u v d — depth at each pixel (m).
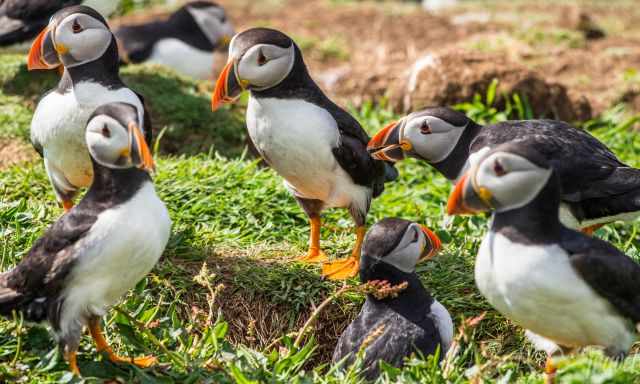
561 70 19.38
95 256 8.20
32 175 12.28
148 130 10.96
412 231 9.61
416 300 9.59
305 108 10.49
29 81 15.26
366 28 23.42
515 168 8.09
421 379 8.59
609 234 12.44
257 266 10.90
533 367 9.64
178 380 8.80
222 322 9.70
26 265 8.44
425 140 11.23
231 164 13.09
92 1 15.00
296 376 8.88
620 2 26.69
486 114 15.80
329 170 10.71
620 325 8.30
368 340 8.95
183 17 18.86
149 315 9.59
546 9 25.31
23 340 9.02
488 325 10.33
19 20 14.96
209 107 15.64
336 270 10.89
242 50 10.37
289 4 26.28
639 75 18.42
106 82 10.56
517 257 8.05
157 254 8.53
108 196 8.36
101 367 8.85
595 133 15.84
